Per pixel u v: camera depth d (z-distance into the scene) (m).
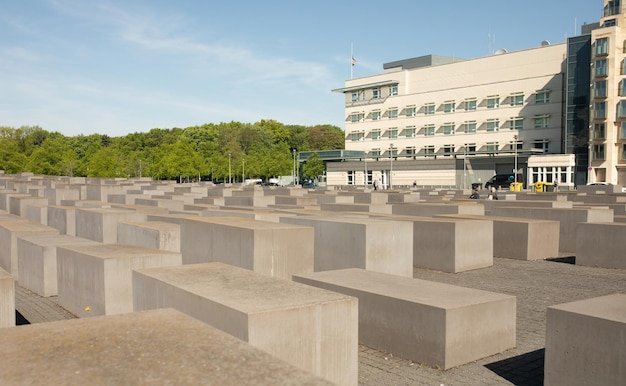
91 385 3.50
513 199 36.06
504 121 77.56
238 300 6.76
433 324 8.24
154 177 97.19
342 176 97.06
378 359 8.60
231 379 3.59
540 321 10.90
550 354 7.10
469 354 8.42
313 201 31.23
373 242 13.95
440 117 85.06
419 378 7.81
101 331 4.65
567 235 21.38
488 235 17.38
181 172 91.88
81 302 11.79
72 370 3.75
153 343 4.33
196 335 4.54
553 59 73.06
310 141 149.50
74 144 129.62
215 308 6.69
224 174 107.50
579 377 6.80
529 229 18.61
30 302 13.27
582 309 7.02
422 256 17.27
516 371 8.08
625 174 64.50
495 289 13.98
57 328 4.74
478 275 16.00
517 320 10.97
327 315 6.72
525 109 75.25
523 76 76.06
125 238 16.36
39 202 26.64
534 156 71.50
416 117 88.12
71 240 14.62
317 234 15.31
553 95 72.50
